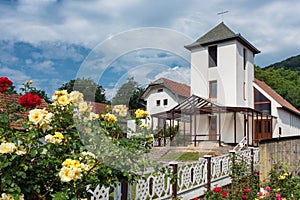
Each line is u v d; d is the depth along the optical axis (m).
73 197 2.72
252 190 5.37
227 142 16.84
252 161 7.51
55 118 3.01
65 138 2.95
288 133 20.30
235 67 17.42
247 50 19.25
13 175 2.54
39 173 2.79
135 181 3.78
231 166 7.09
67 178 2.50
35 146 2.76
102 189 3.48
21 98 2.79
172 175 4.13
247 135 15.92
